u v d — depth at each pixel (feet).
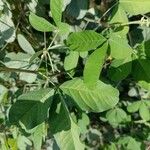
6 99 1.08
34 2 1.07
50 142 1.32
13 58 0.99
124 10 0.83
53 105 0.74
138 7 0.82
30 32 1.14
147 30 1.04
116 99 0.72
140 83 0.82
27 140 1.07
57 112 0.73
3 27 1.03
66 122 0.73
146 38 1.04
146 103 1.22
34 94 0.72
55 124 0.73
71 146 0.72
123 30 0.84
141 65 0.81
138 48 0.81
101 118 1.32
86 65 0.71
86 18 1.03
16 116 0.70
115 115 1.26
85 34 0.74
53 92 0.73
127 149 1.30
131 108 1.22
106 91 0.72
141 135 1.34
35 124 0.70
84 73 0.71
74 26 1.08
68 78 1.03
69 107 1.06
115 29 0.84
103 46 0.74
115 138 1.39
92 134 1.43
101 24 1.03
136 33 1.05
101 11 1.07
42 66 1.04
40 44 1.15
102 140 1.43
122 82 1.27
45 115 0.71
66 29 0.81
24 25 1.13
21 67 1.00
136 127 1.36
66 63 0.95
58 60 1.13
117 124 1.29
